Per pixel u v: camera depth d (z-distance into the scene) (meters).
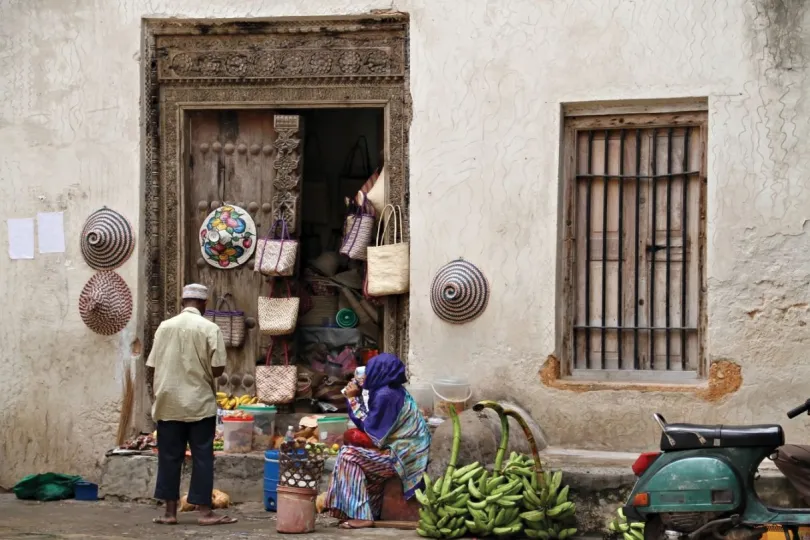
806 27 8.57
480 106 9.17
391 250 9.38
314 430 9.42
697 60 8.77
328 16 9.48
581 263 9.20
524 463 8.09
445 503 7.91
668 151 9.04
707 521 6.69
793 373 8.55
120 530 8.17
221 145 9.98
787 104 8.59
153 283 9.83
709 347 8.73
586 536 8.09
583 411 8.95
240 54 9.76
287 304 9.74
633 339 9.11
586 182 9.19
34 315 9.78
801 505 7.79
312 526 8.12
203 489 8.38
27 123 9.83
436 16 9.27
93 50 9.74
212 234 9.85
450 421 8.44
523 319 9.07
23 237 9.80
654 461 6.88
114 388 9.64
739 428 6.71
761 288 8.62
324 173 11.27
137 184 9.66
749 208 8.66
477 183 9.16
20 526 8.30
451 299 9.05
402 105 9.53
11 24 9.85
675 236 9.03
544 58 9.06
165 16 9.68
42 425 9.74
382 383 8.28
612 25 8.93
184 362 8.37
